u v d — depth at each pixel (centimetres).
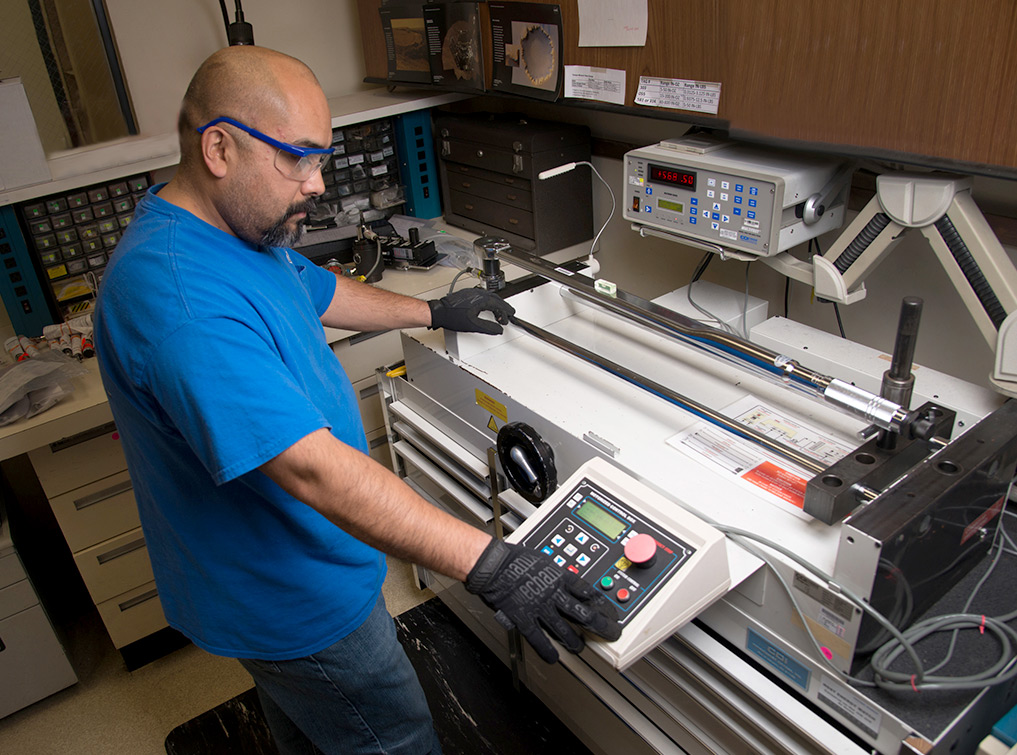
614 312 162
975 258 128
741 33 146
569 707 163
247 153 100
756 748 111
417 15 230
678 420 134
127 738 192
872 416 107
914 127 125
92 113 234
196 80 100
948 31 116
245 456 94
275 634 122
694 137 173
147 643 212
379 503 98
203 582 120
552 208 233
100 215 215
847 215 179
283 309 114
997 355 124
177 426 98
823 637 98
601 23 175
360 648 128
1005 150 115
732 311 169
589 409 138
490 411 150
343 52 274
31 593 189
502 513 155
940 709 92
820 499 102
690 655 118
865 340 191
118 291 100
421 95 259
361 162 260
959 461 100
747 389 143
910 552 93
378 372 188
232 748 184
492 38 210
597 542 109
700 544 101
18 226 203
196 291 98
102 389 180
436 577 206
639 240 239
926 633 101
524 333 168
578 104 192
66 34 224
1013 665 95
